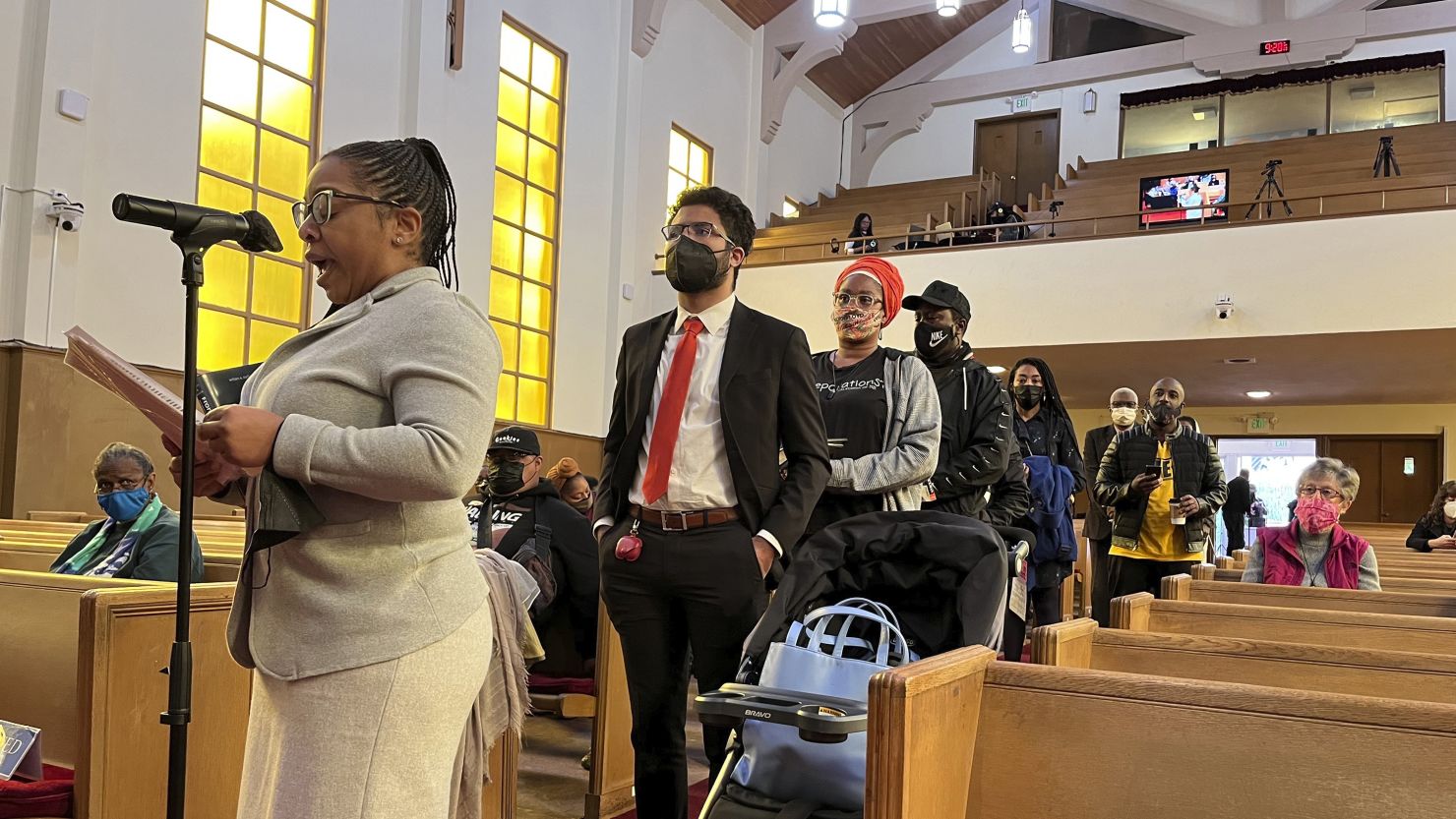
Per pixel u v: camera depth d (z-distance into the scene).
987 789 1.51
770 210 14.95
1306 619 2.55
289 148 8.24
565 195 11.00
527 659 2.68
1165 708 1.42
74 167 6.72
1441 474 13.99
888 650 2.07
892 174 17.05
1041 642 1.96
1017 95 16.31
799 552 2.29
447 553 1.40
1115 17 16.02
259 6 8.01
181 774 1.38
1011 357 11.12
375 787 1.29
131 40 7.10
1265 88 14.88
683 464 2.33
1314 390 13.15
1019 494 3.70
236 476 1.45
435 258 1.51
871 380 2.80
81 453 6.79
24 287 6.48
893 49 16.33
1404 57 14.23
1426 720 1.27
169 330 7.32
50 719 2.31
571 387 11.07
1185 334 9.72
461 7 9.48
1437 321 8.84
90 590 2.20
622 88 11.86
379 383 1.35
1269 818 1.32
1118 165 13.97
